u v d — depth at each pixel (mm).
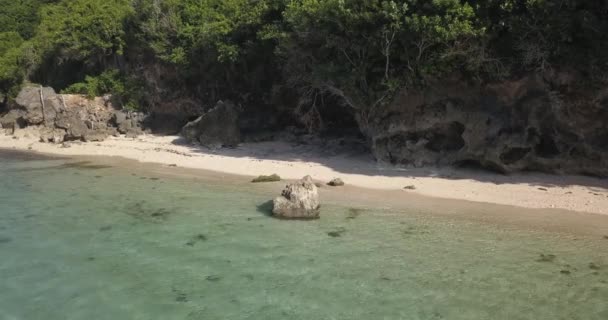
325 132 33125
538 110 21422
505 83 21859
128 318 10477
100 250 14414
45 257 13922
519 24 20594
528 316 10391
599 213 17109
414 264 13156
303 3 25625
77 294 11633
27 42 58656
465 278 12266
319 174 24188
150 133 41312
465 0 22172
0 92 56250
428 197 19750
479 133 22500
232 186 22250
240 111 36469
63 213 18281
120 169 27078
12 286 12086
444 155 24016
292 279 12328
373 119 25750
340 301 11156
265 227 16328
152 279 12414
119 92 43375
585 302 10953
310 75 28062
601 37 19328
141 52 43156
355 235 15445
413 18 21328
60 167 28062
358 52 24578
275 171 25172
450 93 23328
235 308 10867
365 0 22375
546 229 15719
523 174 22172
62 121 41406
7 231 16203
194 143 34344
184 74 39156
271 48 32375
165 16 40281
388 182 22234
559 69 20609
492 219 16844
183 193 21094
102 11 48094
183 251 14266
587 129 20656
